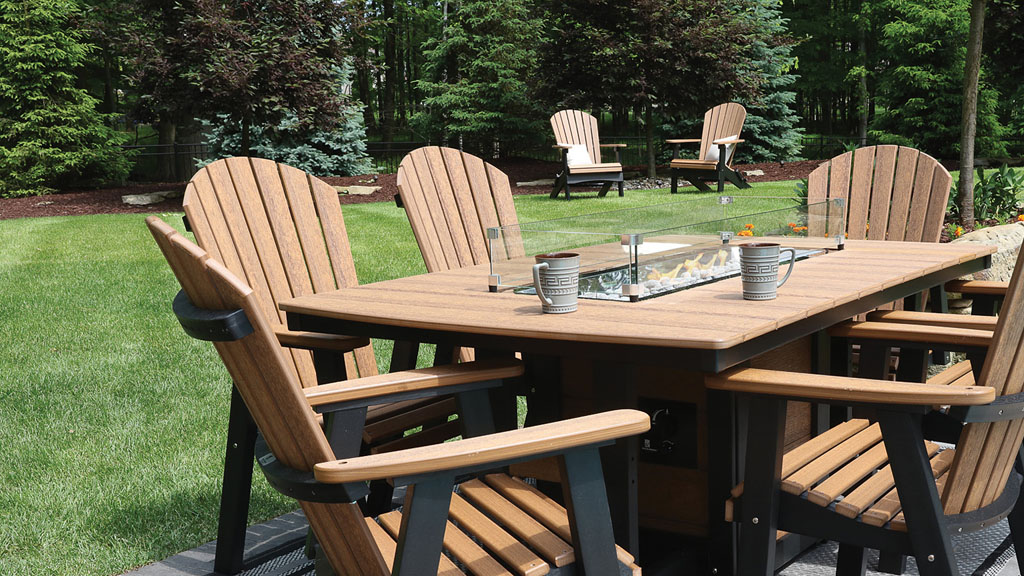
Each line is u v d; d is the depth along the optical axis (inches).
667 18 562.6
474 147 826.2
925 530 65.4
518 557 64.3
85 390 170.2
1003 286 120.9
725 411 83.5
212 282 53.5
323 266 118.6
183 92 518.0
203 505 116.6
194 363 188.2
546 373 93.4
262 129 580.4
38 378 178.9
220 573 97.6
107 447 139.4
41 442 142.2
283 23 536.4
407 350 110.3
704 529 88.7
